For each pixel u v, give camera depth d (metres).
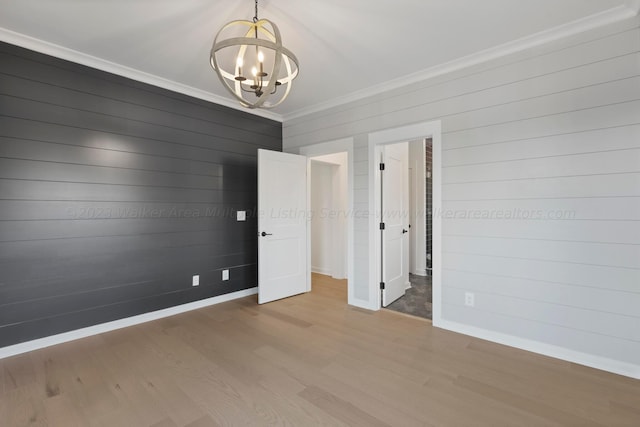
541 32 2.48
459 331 2.99
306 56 2.86
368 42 2.63
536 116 2.56
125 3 2.13
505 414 1.84
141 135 3.25
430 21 2.34
